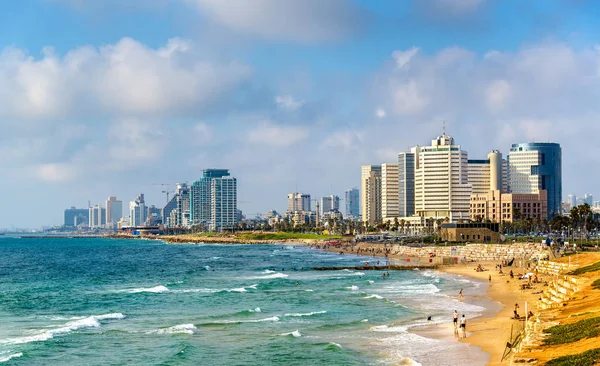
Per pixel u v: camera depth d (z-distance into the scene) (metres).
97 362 75.06
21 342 85.88
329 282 164.38
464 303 117.38
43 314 113.88
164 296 138.50
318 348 80.69
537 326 68.62
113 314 109.56
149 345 83.88
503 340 82.06
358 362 73.38
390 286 150.62
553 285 111.38
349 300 125.88
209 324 99.31
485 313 104.88
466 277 167.75
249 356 77.00
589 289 92.38
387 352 77.88
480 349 77.94
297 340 85.81
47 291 155.12
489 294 128.75
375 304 119.38
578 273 118.25
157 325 98.94
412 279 167.25
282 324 98.62
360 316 105.25
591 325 61.09
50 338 88.62
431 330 91.50
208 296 137.12
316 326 96.50
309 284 160.00
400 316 104.56
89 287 164.75
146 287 161.00
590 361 49.09
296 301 126.38
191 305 123.19
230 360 75.25
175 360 75.31
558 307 83.38
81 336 90.06
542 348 58.09
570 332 61.41
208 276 194.88
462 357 74.19
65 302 130.88
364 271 198.88
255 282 170.12
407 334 88.94
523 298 120.00
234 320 103.00
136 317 107.69
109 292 148.88
